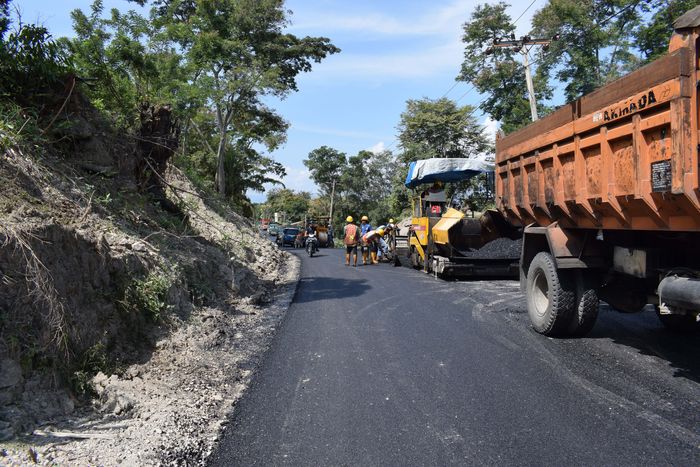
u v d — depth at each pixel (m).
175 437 3.93
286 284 12.72
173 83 19.98
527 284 7.56
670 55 4.38
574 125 6.05
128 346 5.66
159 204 10.33
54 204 6.05
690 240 5.06
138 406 4.48
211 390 5.04
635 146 4.93
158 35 21.30
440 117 35.91
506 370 5.49
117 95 11.09
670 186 4.45
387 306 9.39
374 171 69.94
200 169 29.75
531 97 23.75
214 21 27.27
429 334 7.17
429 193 16.11
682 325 6.89
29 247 4.47
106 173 8.30
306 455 3.67
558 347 6.39
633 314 8.29
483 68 32.56
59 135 7.89
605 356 5.96
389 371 5.53
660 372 5.34
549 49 26.44
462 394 4.79
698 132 4.12
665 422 4.09
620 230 5.94
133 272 6.35
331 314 8.72
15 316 4.16
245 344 6.77
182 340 6.30
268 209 85.56
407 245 17.91
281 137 33.59
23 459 3.28
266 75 27.27
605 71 26.45
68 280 4.98
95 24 17.31
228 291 9.36
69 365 4.55
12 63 7.41
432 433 3.97
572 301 6.62
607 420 4.15
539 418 4.21
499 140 8.74
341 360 5.99
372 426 4.14
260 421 4.29
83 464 3.36
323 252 27.67
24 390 3.99
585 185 5.97
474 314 8.55
